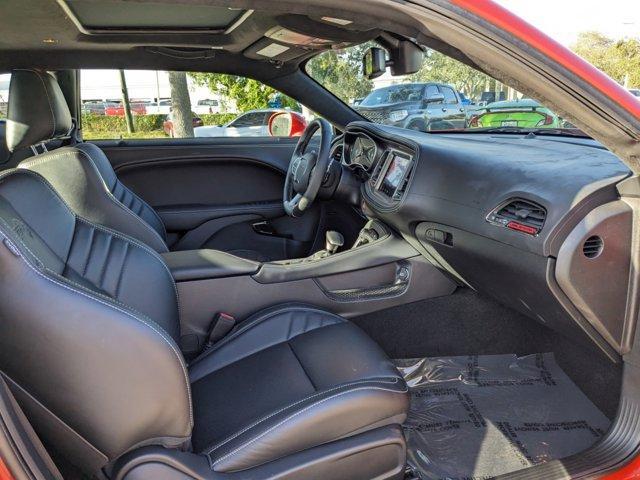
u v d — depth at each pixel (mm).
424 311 2055
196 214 2838
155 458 1014
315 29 1858
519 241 1404
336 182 2346
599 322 1303
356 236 2770
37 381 920
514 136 2209
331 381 1353
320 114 2840
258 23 1971
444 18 898
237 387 1385
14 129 1952
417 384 2016
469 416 1851
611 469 1269
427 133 2359
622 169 1338
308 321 1661
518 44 940
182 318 1758
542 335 2092
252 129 3008
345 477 1176
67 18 1919
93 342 926
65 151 1882
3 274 876
